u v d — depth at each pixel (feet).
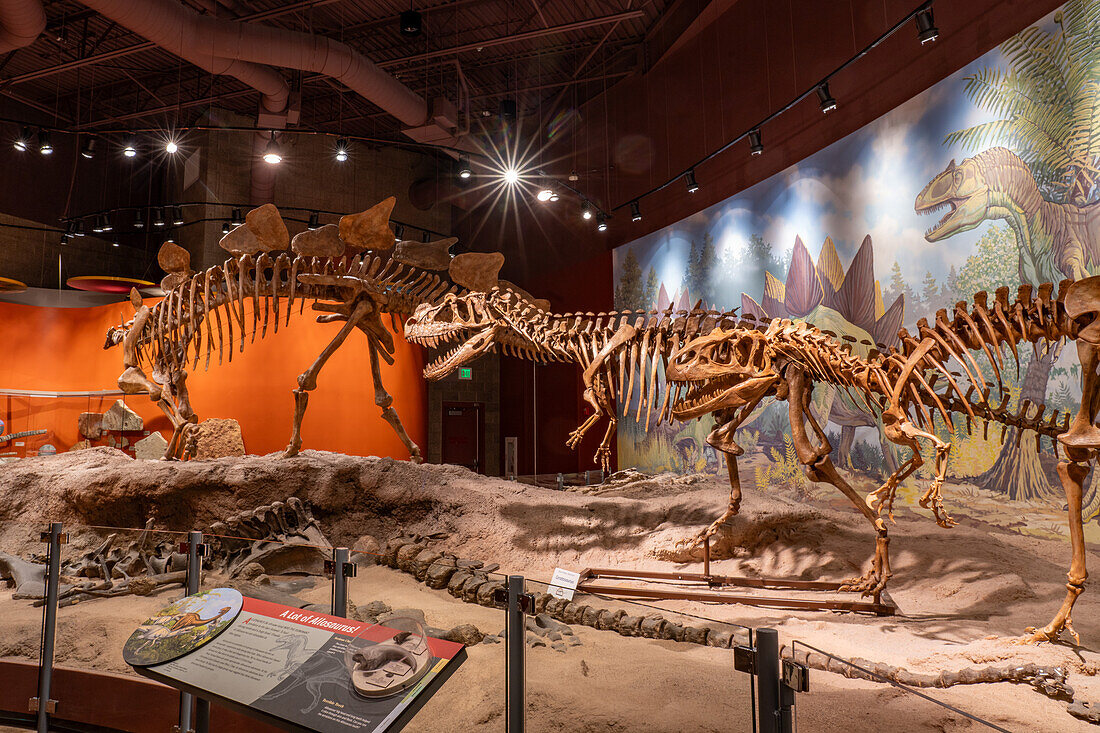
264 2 36.14
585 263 42.78
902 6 24.09
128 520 20.68
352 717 6.48
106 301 39.50
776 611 16.06
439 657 7.00
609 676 7.29
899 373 15.53
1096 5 17.98
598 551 20.29
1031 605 15.85
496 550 20.22
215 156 47.09
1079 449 12.66
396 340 36.86
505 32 38.65
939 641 13.65
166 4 29.12
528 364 48.55
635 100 39.09
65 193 46.85
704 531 19.08
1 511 20.83
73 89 44.16
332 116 47.91
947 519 14.10
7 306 34.30
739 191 32.32
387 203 21.30
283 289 23.70
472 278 22.06
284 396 33.04
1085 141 18.22
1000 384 14.57
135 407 33.06
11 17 28.58
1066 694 10.37
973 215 21.56
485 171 47.39
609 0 35.70
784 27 29.58
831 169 27.35
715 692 6.56
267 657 7.47
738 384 17.10
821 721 6.33
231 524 19.08
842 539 19.66
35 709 11.40
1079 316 12.78
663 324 19.19
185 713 9.83
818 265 27.96
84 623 11.14
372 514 21.52
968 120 21.76
